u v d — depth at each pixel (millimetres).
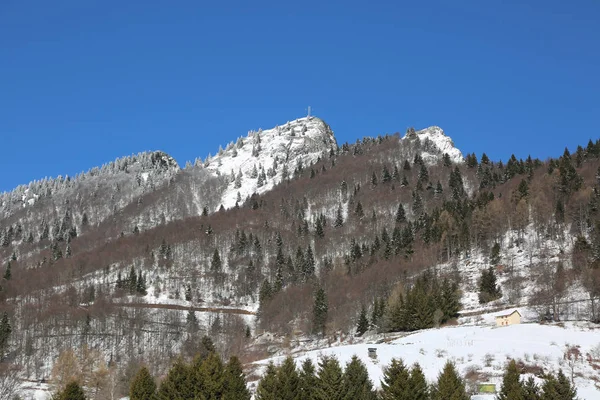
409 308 148500
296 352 139625
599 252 167000
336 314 169875
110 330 179000
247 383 94812
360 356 105812
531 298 155000
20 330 177875
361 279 195125
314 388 75375
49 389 120812
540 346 107125
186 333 179125
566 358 99750
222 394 76312
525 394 70938
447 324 148000
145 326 184750
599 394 84000
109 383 118500
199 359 83000
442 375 73562
